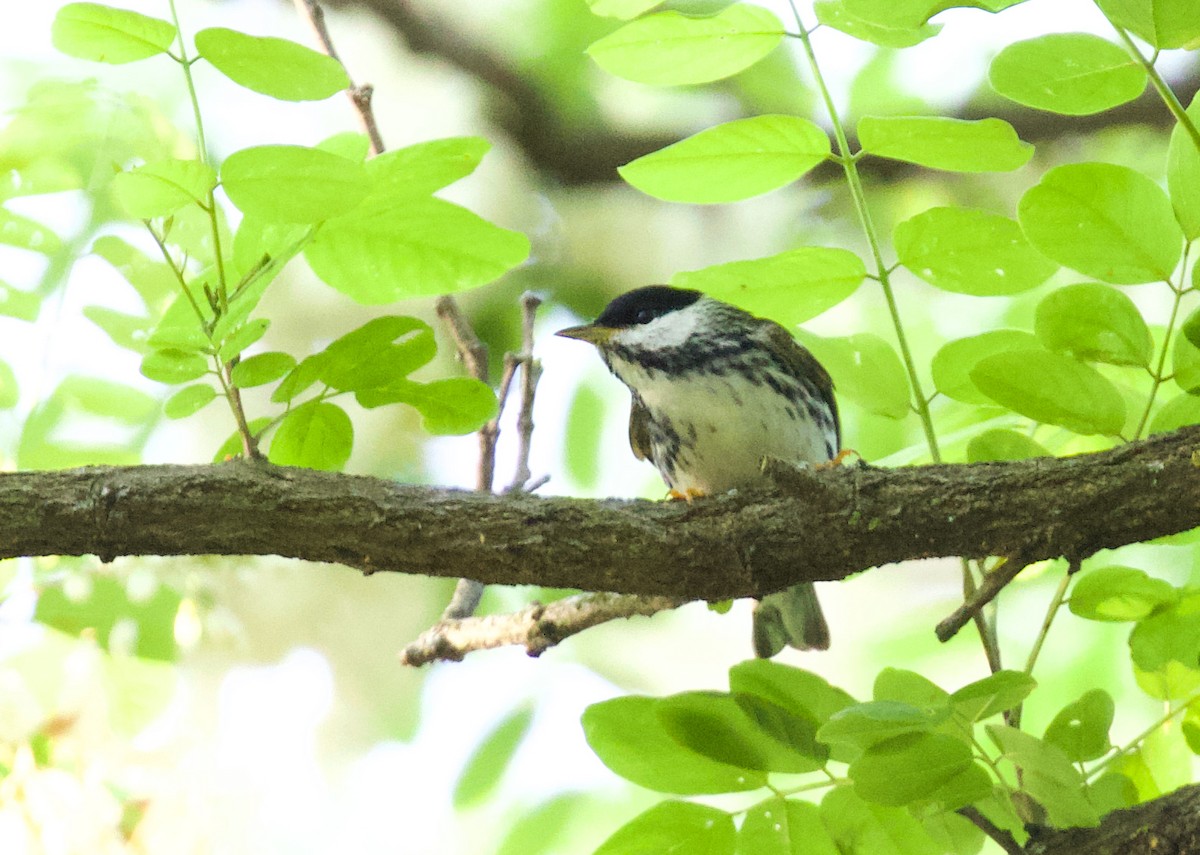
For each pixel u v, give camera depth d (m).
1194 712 6.35
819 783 5.82
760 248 14.34
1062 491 5.86
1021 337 6.78
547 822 10.53
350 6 14.20
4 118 7.30
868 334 6.96
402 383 6.16
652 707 5.86
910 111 13.91
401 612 12.98
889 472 6.09
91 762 7.62
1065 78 5.58
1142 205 5.92
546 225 14.32
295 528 5.86
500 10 14.50
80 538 5.82
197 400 5.91
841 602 12.94
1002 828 5.88
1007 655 11.14
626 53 6.04
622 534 6.04
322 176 5.36
